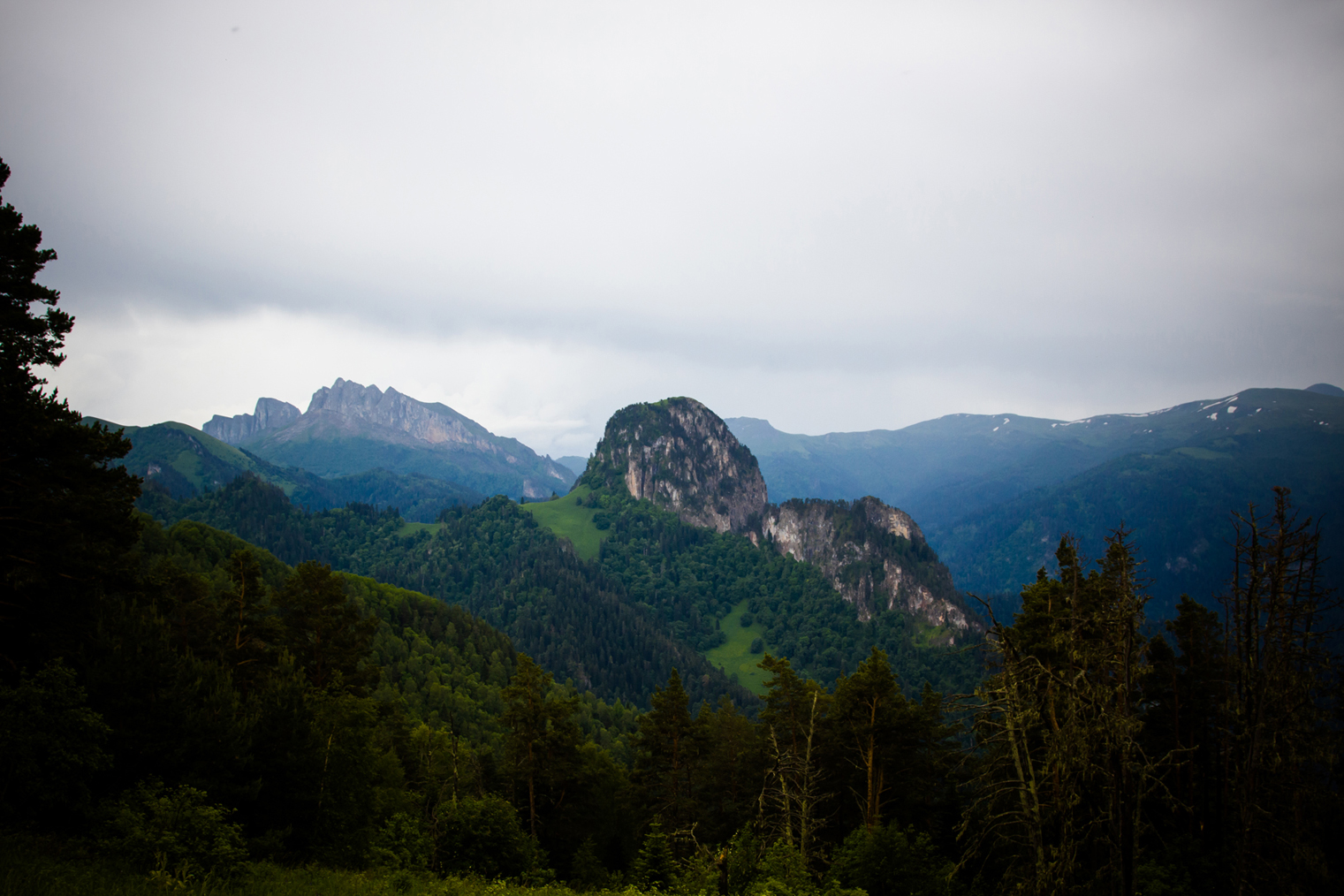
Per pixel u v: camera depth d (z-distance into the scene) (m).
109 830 27.86
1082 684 31.69
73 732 28.45
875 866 42.34
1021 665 32.59
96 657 34.75
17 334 37.78
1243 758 38.69
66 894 21.22
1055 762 31.89
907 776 54.88
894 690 54.25
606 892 41.44
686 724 63.03
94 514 38.16
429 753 70.94
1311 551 33.34
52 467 38.44
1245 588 37.03
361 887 30.44
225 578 127.00
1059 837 35.12
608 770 75.69
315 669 61.88
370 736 44.41
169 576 57.22
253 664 55.97
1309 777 34.81
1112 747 30.38
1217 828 44.84
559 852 60.69
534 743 61.22
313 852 38.12
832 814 55.34
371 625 67.75
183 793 28.27
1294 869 34.12
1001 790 33.53
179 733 34.03
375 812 43.12
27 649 34.53
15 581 32.59
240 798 35.53
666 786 62.56
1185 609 50.41
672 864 47.00
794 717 57.00
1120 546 32.00
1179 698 49.34
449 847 44.53
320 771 39.62
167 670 35.19
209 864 26.55
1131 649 31.47
